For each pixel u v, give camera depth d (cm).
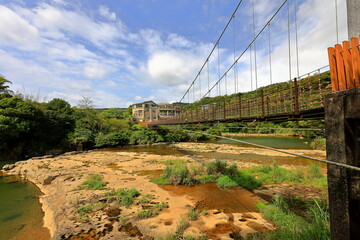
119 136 2938
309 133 3111
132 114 6406
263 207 649
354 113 255
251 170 1128
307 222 506
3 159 1908
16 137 1969
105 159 1680
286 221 529
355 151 268
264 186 862
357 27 333
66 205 705
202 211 640
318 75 576
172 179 966
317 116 622
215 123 1391
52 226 604
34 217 684
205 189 862
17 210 745
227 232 508
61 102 3080
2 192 961
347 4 353
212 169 1098
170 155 1981
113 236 504
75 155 2028
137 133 3247
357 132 273
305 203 645
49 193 918
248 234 493
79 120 2916
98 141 2686
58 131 2477
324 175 970
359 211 268
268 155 1827
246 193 796
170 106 6894
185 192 829
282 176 969
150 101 6216
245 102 1080
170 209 661
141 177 1098
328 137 294
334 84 297
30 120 2061
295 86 671
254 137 3822
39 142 2205
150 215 614
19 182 1144
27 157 2031
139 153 2144
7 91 2848
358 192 252
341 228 271
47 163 1530
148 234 509
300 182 885
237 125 4688
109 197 746
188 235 486
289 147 2288
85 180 1016
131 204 705
